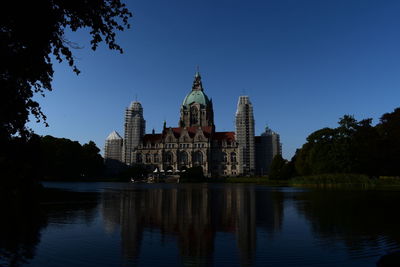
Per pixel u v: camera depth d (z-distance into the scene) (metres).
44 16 14.76
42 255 16.75
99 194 61.66
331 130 105.94
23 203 40.53
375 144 90.56
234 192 70.00
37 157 43.69
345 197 52.09
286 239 20.72
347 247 18.62
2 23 14.41
